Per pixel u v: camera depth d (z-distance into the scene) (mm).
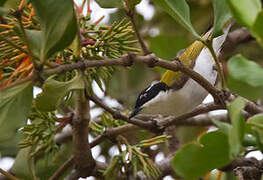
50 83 5672
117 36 6566
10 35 6562
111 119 8148
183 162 4719
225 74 10516
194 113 7516
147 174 7309
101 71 6816
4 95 5594
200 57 7844
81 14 6734
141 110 8391
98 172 8031
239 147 4254
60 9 5129
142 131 10562
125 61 5684
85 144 7672
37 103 5840
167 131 9539
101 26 6758
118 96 11422
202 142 4766
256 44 11531
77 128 7527
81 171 7961
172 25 12117
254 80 4562
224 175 7391
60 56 6535
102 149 11422
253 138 5562
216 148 4730
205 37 7898
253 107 7113
